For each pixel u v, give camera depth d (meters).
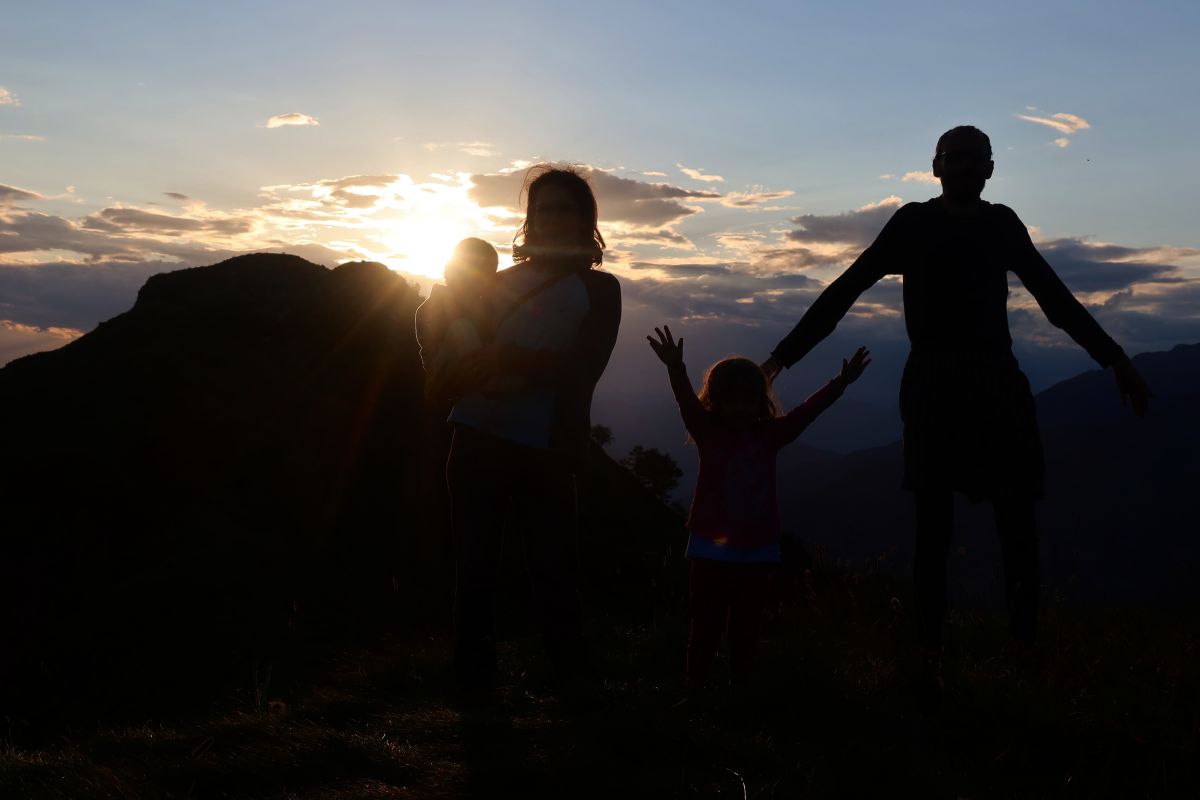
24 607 12.73
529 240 4.11
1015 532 4.45
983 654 4.83
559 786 2.57
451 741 2.99
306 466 16.62
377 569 14.00
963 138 4.45
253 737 3.09
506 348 3.86
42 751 3.32
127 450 15.97
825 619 5.42
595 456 20.81
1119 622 5.43
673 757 2.79
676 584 7.60
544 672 4.29
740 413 4.23
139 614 11.34
